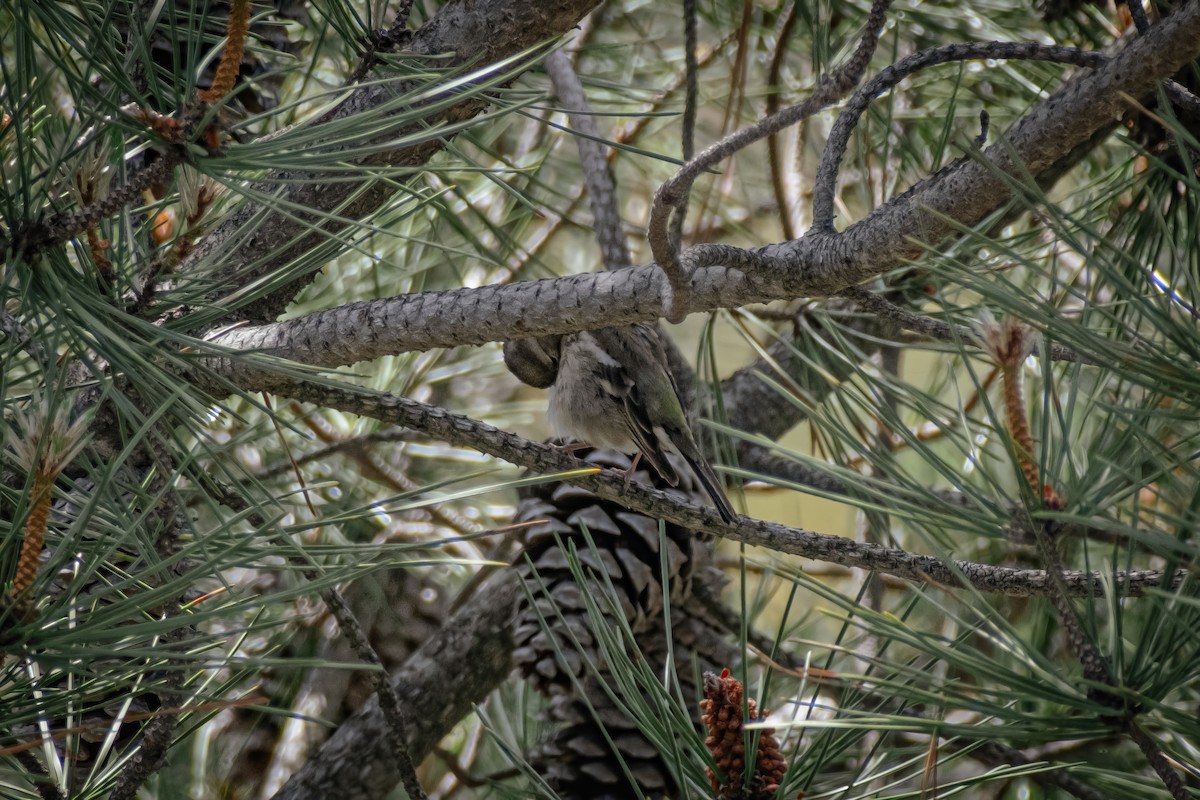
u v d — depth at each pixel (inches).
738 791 189.0
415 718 314.8
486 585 334.6
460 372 395.9
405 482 367.2
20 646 137.1
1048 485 167.9
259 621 202.1
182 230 174.6
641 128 380.5
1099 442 179.8
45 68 210.7
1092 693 154.3
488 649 322.7
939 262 157.9
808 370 312.8
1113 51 271.4
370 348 191.2
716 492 268.5
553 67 315.9
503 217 382.6
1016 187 151.3
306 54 309.1
